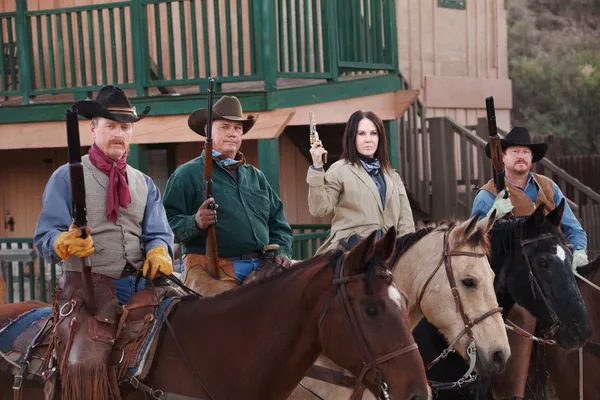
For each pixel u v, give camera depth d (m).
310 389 6.56
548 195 8.71
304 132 16.33
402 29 17.91
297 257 13.01
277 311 5.15
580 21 39.66
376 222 7.81
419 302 6.57
